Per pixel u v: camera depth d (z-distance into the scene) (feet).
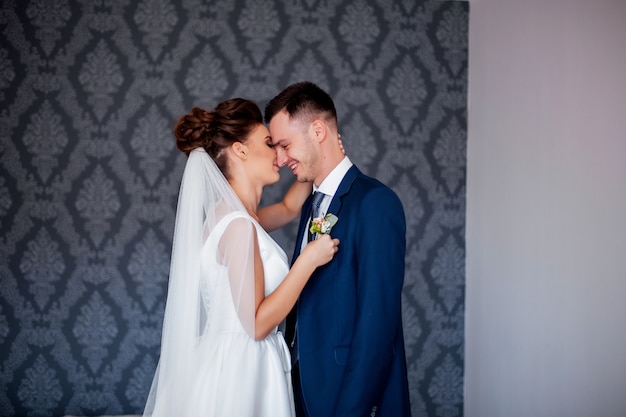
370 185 7.09
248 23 11.92
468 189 12.34
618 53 7.69
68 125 11.55
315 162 7.33
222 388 6.67
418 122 12.32
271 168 7.53
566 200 8.86
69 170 11.55
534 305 9.74
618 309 7.64
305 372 7.03
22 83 11.48
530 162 9.94
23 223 11.47
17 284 11.46
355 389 6.44
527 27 10.05
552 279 9.22
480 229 11.80
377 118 12.20
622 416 7.55
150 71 11.70
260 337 6.77
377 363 6.52
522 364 10.10
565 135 8.91
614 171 7.74
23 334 11.46
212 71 11.82
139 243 11.67
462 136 12.43
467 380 12.24
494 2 11.32
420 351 12.28
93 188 11.59
